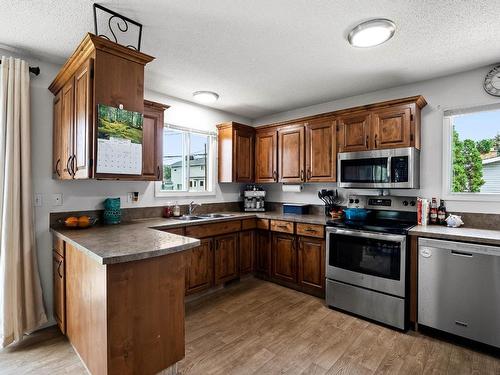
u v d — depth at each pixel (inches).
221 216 133.6
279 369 73.5
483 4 65.6
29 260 88.3
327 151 129.2
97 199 108.3
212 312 107.0
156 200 127.9
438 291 88.1
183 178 142.6
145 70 105.0
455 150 108.1
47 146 96.7
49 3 66.1
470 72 103.3
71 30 78.3
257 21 74.0
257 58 95.3
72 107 79.4
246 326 96.3
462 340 87.2
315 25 75.6
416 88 115.6
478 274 80.9
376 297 99.3
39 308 91.3
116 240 72.9
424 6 66.8
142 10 69.2
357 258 105.0
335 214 127.9
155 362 65.4
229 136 149.8
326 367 74.4
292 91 127.7
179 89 125.4
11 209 85.1
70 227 93.4
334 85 119.9
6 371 72.2
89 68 68.6
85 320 67.7
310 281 122.3
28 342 85.9
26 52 90.5
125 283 60.2
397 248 95.0
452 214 105.5
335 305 110.2
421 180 113.2
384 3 66.0
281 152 147.9
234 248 134.0
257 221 143.9
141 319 62.8
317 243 120.1
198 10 69.3
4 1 65.1
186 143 142.9
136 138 75.4
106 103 69.6
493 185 101.0
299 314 105.7
